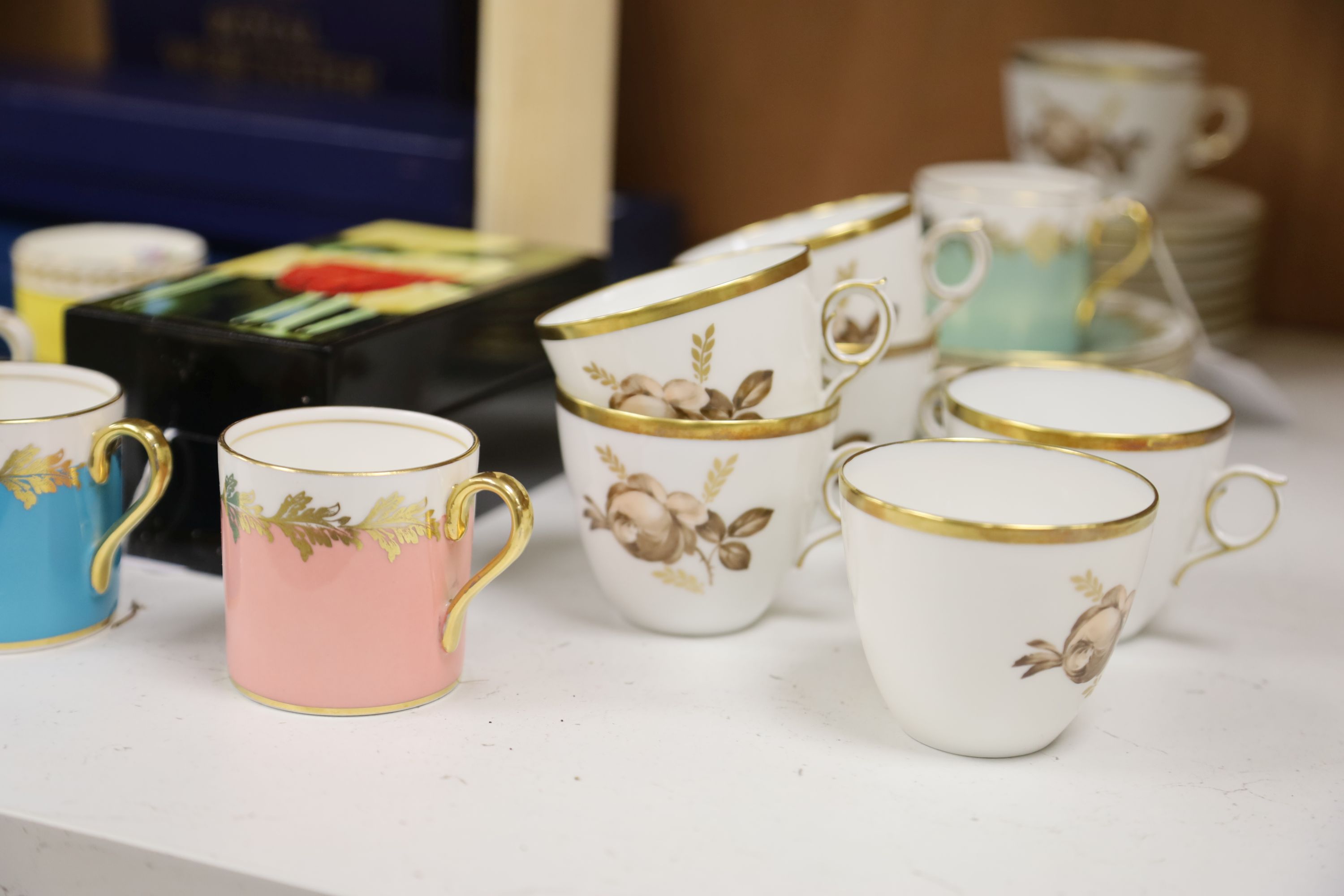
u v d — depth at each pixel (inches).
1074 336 33.0
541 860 17.2
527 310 30.0
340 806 18.2
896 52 42.4
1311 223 41.2
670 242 44.7
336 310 26.6
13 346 26.5
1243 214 37.3
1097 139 35.3
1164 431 25.0
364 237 33.4
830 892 16.9
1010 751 20.1
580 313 23.5
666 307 21.5
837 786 19.2
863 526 19.4
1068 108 35.3
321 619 20.1
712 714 21.1
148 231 33.6
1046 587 18.6
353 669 20.3
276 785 18.6
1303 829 18.7
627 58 44.9
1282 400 34.6
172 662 22.2
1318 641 24.6
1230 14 39.9
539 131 36.3
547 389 31.0
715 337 21.8
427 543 20.2
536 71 35.9
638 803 18.6
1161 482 22.5
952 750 20.2
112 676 21.6
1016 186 34.6
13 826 17.8
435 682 21.0
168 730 20.0
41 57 51.1
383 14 43.4
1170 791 19.5
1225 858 17.9
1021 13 41.2
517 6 35.4
